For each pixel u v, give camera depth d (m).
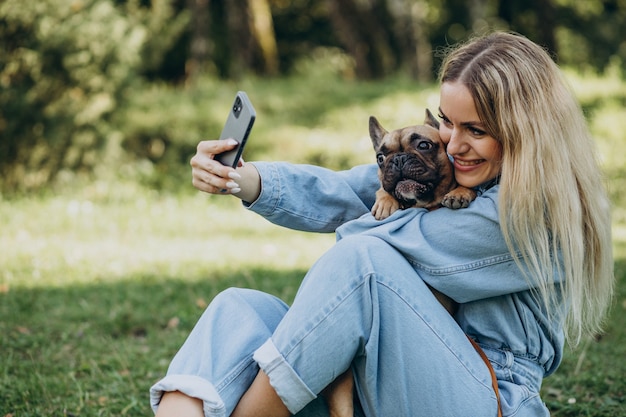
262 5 20.73
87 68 11.95
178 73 21.53
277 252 8.08
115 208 10.93
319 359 2.48
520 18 25.94
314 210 3.05
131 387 4.34
